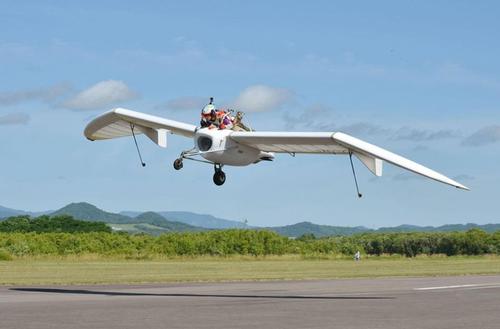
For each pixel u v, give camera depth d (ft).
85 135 127.13
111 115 115.85
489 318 75.00
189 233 378.94
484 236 441.68
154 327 64.95
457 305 89.45
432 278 158.30
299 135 98.07
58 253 332.39
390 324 69.26
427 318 74.49
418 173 90.79
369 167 100.22
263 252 377.91
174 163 102.89
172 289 119.03
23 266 211.82
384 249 449.06
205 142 102.17
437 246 442.50
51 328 63.36
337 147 100.42
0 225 557.33
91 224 552.82
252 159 105.19
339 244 432.25
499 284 134.21
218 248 362.74
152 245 357.20
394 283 138.51
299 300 95.81
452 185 88.84
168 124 111.34
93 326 65.05
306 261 312.09
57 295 102.58
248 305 87.30
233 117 104.53
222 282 141.59
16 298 96.12
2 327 63.52
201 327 65.36
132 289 118.52
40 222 542.57
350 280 150.51
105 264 240.12
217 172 106.01
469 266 234.38
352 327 66.90
